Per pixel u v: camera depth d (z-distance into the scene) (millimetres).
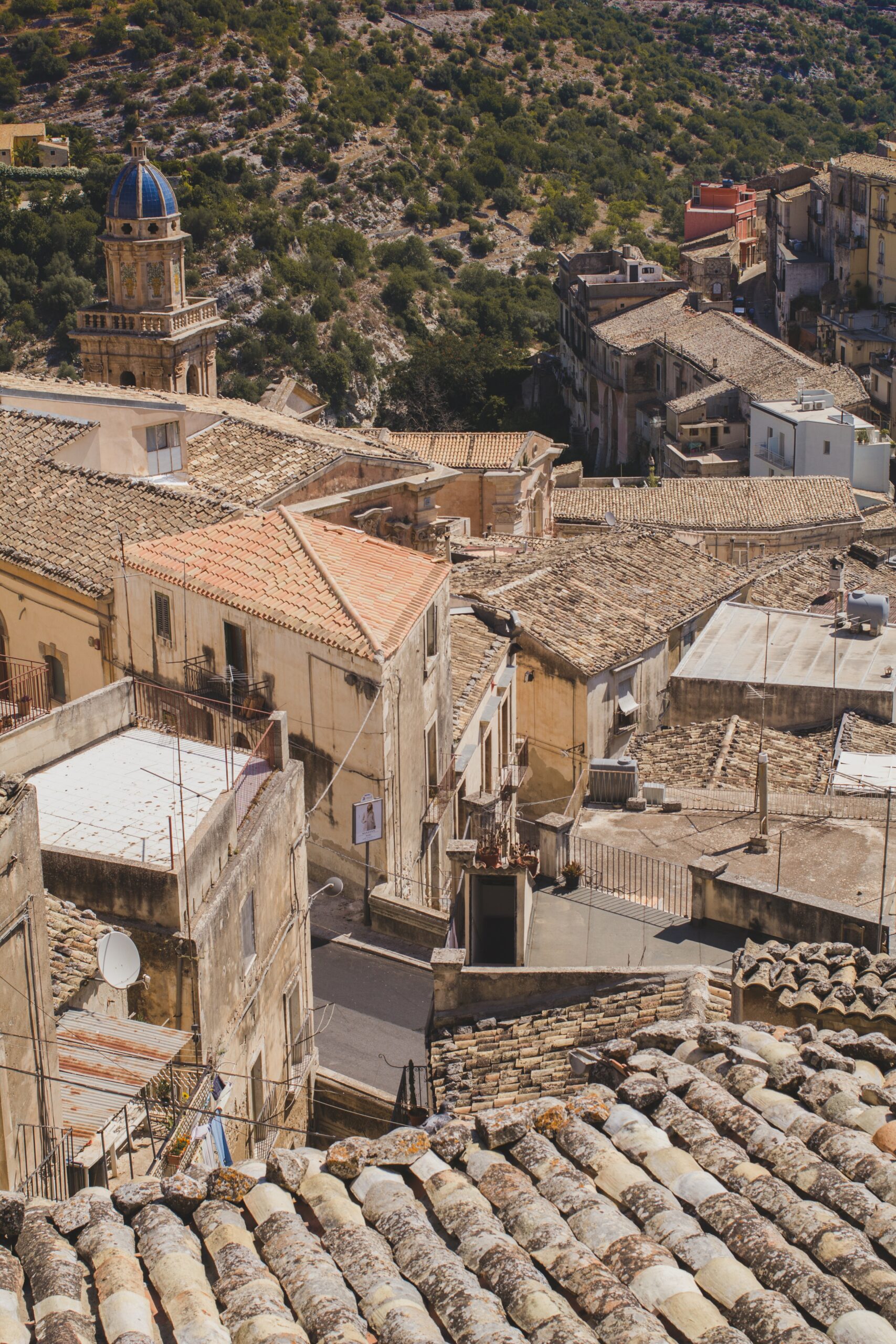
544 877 30438
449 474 48844
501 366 156625
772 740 43312
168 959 21016
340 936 32062
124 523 39500
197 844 21984
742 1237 10977
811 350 140750
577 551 56438
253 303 161125
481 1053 24922
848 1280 10609
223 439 48281
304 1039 27297
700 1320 10219
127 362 78938
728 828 32469
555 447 86375
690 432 118062
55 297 150375
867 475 105562
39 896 16828
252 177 186875
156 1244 11164
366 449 50656
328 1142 27141
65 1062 19250
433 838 36156
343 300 170125
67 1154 17547
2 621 40562
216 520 39062
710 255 153125
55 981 19641
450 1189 11680
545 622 49531
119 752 26391
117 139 192750
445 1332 10438
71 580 37594
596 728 48125
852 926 26438
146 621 36344
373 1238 11266
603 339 140125
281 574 34688
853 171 137250
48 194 166000
